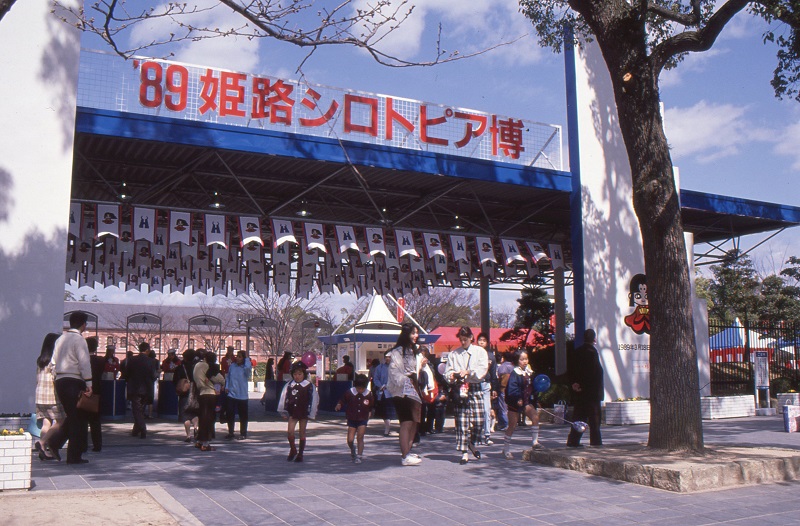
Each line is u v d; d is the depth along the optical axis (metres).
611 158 17.98
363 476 8.80
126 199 14.86
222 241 15.57
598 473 8.91
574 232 17.33
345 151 13.45
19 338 10.97
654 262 9.84
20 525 5.87
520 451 11.40
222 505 6.93
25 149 11.25
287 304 42.84
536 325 28.17
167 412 18.23
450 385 10.37
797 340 23.11
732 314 30.83
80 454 9.45
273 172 16.08
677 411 9.54
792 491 8.07
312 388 10.23
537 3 13.23
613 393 17.14
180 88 13.34
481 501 7.36
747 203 19.70
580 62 17.83
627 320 17.66
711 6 11.76
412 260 18.88
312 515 6.60
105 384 17.84
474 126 16.28
